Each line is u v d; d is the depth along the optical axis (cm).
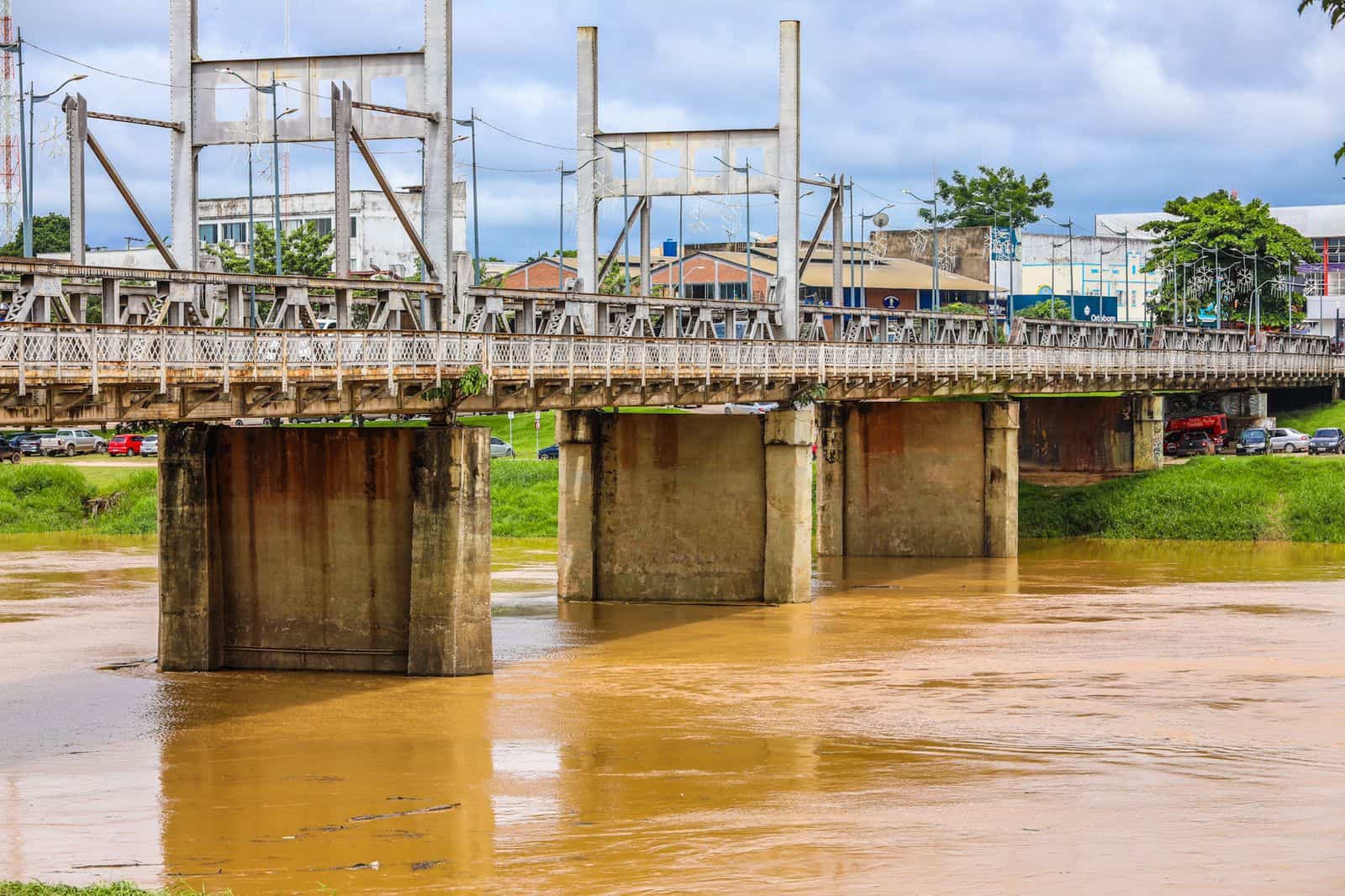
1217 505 13512
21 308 5509
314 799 5222
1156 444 14550
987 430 12112
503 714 6488
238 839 4788
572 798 5244
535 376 7319
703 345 8600
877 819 4981
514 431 17925
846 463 12388
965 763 5688
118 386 5378
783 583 9619
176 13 8119
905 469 12275
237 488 7469
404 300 7231
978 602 9738
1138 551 12688
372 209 17050
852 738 6081
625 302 8850
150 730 6194
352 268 16962
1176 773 5525
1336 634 8400
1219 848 4650
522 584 10612
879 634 8512
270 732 6159
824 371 9669
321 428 7381
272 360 5831
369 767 5641
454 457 7112
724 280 17862
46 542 12925
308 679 7188
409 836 4819
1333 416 18425
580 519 9819
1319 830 4831
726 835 4819
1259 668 7431
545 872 4469
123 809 5112
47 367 4944
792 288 10188
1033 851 4631
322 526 7388
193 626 7369
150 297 6675
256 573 7456
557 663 7606
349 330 6259
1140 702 6706
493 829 4891
